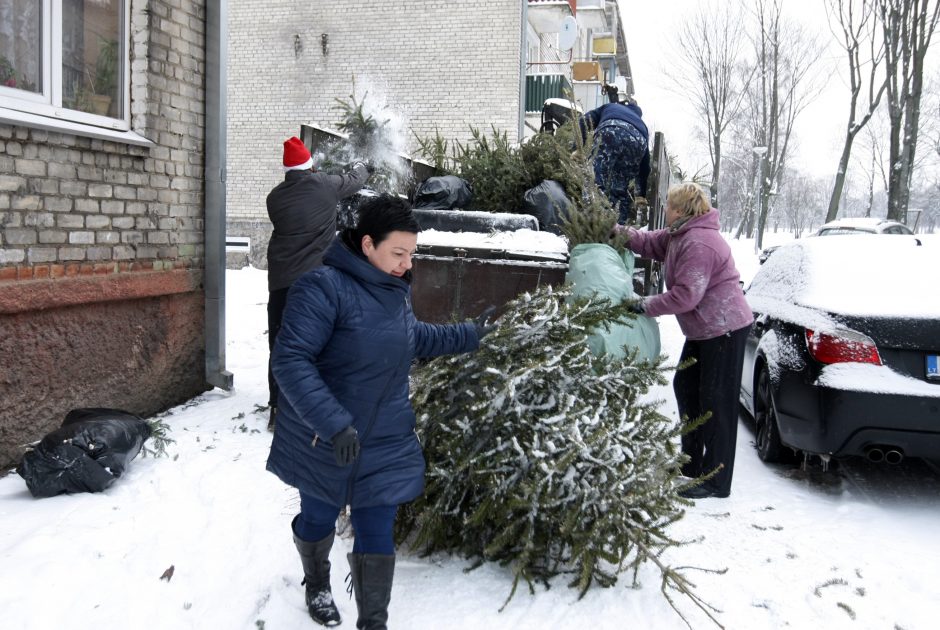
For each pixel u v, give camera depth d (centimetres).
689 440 432
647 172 696
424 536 308
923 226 7925
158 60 508
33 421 422
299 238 469
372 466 246
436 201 630
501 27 1605
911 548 357
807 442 422
